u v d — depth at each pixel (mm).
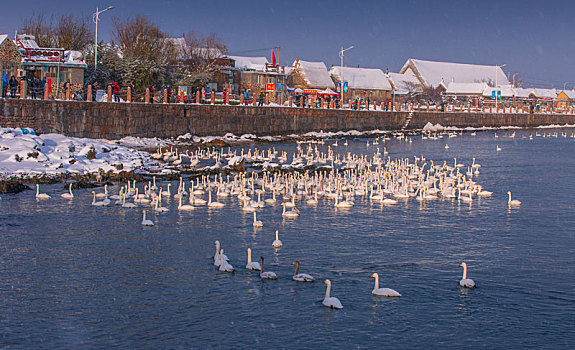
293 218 42719
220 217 42531
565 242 37031
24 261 31797
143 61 107375
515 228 40438
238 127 93812
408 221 42188
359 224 41062
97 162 60219
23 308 25953
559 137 126750
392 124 128625
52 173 54531
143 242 35719
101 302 26703
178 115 84500
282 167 65125
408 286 29141
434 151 91500
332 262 32594
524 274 31062
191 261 32344
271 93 130750
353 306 26641
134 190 49938
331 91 161750
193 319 25172
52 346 22750
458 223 41688
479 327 24797
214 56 143875
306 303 26891
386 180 55500
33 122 68125
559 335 24203
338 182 53750
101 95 89125
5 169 53812
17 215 41406
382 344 23297
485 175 65625
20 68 85000
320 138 104188
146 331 24062
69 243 35156
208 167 62750
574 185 58688
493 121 154875
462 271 31438
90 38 127312
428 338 23828
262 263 30141
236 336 23766
